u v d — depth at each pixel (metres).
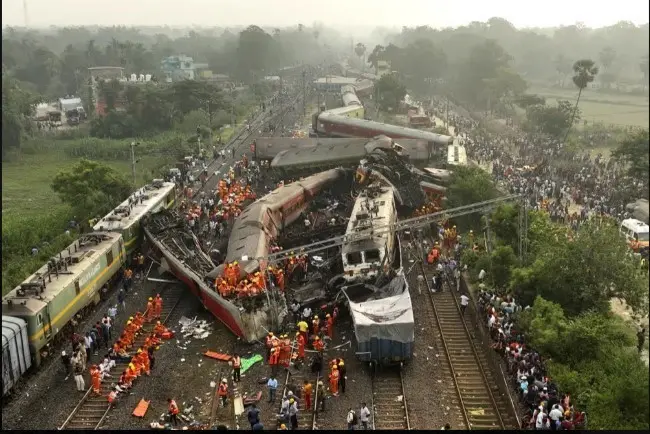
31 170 74.62
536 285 30.28
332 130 80.81
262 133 92.00
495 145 73.88
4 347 24.02
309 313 30.61
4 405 24.28
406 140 64.81
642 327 24.52
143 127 98.69
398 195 46.03
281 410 22.88
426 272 37.84
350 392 25.05
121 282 37.19
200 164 69.56
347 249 33.03
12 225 43.97
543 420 20.59
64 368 27.30
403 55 147.00
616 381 21.31
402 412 23.62
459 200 45.06
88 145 83.38
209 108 97.38
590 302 28.70
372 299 30.12
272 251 37.81
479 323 30.25
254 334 29.05
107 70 148.25
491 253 34.66
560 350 25.47
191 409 23.95
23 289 28.19
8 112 80.50
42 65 147.75
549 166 57.81
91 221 42.62
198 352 28.62
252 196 54.03
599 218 32.09
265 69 187.75
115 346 27.94
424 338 29.70
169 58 167.12
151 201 44.94
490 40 112.69
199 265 34.75
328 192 54.03
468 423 22.56
